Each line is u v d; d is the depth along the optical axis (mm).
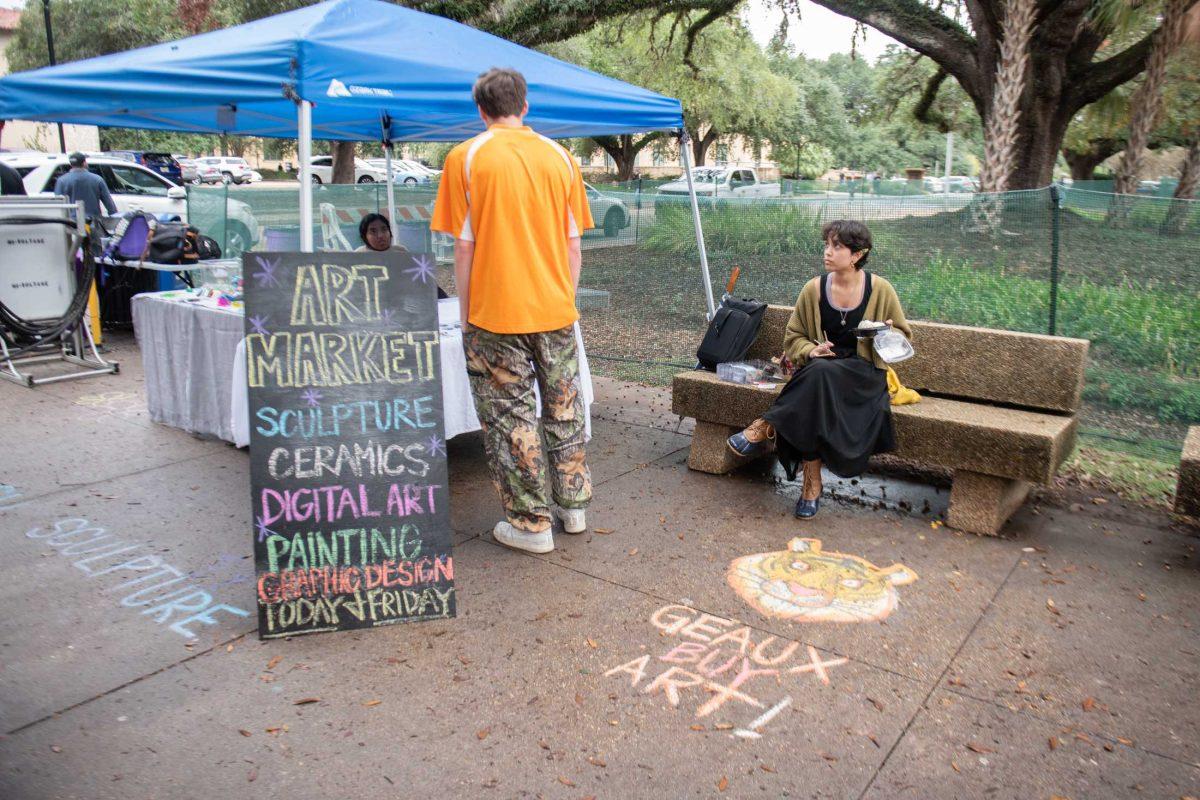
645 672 2873
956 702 2709
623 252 12031
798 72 45219
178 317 5266
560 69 5328
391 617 3184
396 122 6969
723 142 44875
